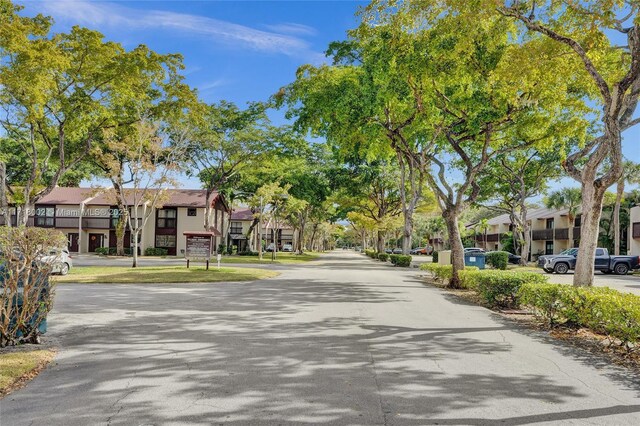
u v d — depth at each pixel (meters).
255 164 41.53
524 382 5.49
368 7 13.00
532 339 8.04
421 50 13.27
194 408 4.55
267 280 20.22
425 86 15.27
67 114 20.09
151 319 9.73
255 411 4.48
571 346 7.52
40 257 7.20
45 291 7.41
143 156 26.61
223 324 9.19
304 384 5.32
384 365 6.18
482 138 18.77
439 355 6.77
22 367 5.82
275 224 44.94
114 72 19.47
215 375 5.66
